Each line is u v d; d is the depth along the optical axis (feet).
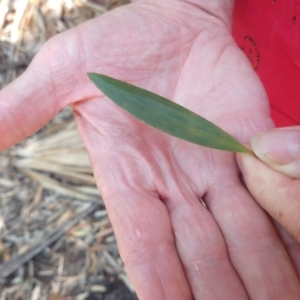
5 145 0.69
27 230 1.19
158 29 0.75
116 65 0.71
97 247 1.17
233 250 0.61
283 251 0.60
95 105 0.69
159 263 0.59
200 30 0.79
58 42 0.68
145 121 0.56
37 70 0.67
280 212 0.58
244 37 0.90
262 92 0.74
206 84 0.75
